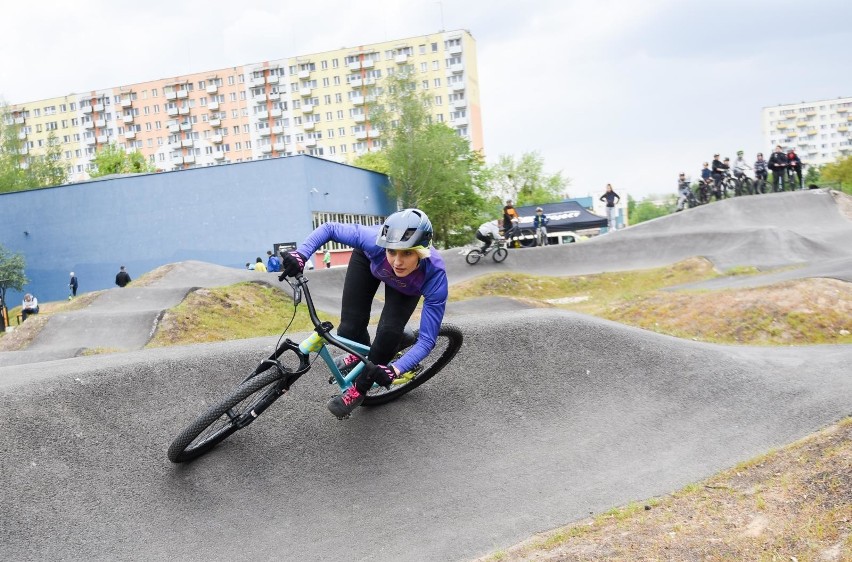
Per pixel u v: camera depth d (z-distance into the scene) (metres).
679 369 6.55
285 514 4.38
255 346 5.68
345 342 4.10
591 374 6.27
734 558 3.56
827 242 19.33
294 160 33.50
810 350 8.21
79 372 4.74
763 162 25.72
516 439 5.41
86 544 3.86
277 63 93.19
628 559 3.72
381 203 45.62
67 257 35.75
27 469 4.04
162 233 34.84
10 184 56.03
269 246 33.94
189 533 4.10
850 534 3.47
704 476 4.86
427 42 89.56
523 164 71.38
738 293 11.59
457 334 5.08
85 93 98.88
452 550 4.09
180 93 95.81
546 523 4.35
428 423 5.33
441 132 51.19
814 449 4.83
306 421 4.98
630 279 18.83
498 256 21.77
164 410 4.74
